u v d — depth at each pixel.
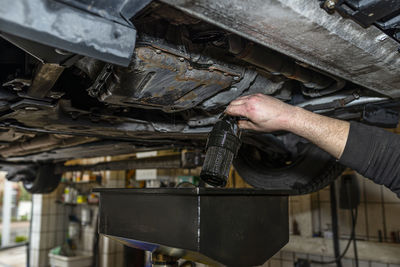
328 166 1.37
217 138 0.63
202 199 0.50
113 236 0.67
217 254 0.51
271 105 0.64
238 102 0.66
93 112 0.86
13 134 1.15
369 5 0.46
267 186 1.49
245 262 0.55
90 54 0.42
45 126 0.92
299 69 0.77
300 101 0.98
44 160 2.29
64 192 4.15
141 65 0.59
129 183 3.67
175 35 0.61
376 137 0.61
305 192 1.42
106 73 0.61
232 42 0.62
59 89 0.73
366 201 2.38
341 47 0.57
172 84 0.67
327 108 0.90
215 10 0.45
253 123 0.68
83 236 3.96
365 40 0.57
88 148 1.51
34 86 0.66
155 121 0.98
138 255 3.37
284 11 0.46
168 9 0.51
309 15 0.48
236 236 0.54
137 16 0.51
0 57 0.72
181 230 0.52
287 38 0.54
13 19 0.36
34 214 4.09
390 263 2.15
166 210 0.55
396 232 2.22
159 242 0.56
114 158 3.37
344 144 0.62
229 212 0.54
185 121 1.01
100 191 0.71
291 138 1.48
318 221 2.57
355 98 0.86
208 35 0.63
